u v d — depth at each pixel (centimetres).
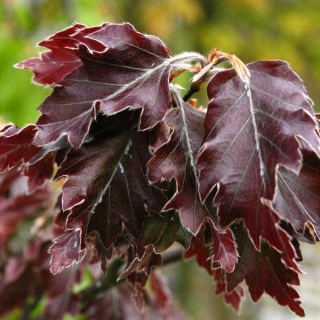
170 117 41
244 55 192
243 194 39
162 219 41
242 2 189
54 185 57
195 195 40
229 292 42
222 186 39
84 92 41
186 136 41
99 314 57
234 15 194
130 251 43
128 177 41
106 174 41
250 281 42
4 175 58
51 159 45
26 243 56
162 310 59
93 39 41
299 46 199
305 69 200
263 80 40
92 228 40
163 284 58
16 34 97
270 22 197
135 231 41
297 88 40
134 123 41
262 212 38
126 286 58
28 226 57
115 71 41
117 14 152
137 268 41
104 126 41
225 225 39
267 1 195
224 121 40
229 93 40
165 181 41
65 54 44
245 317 168
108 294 58
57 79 45
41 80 45
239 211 39
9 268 57
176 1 175
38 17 101
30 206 57
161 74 41
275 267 41
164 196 41
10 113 87
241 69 40
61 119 41
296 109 39
